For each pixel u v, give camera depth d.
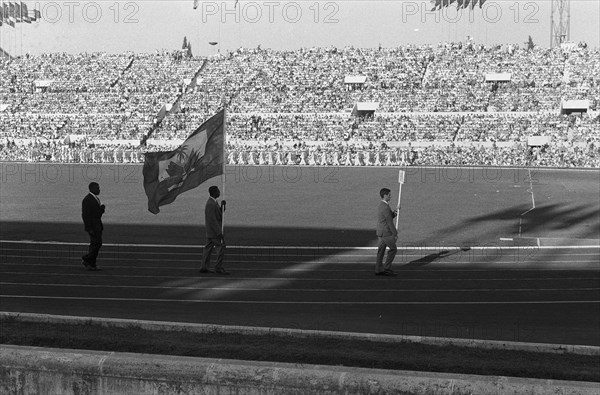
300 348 7.93
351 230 24.30
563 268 17.53
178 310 12.36
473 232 24.00
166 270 16.69
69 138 65.94
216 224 16.22
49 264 17.28
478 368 7.29
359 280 15.73
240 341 8.30
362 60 72.75
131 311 12.15
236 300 13.41
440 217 27.97
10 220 26.45
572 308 13.16
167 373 5.98
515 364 7.61
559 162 55.91
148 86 72.06
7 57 78.81
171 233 23.20
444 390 5.58
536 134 59.06
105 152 62.94
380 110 65.69
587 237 22.98
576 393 5.46
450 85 67.06
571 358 8.20
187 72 73.62
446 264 17.98
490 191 38.38
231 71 73.50
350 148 60.81
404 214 28.89
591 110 60.88
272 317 11.88
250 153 61.56
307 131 64.00
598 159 55.25
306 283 15.30
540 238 22.75
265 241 21.67
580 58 67.25
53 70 76.00
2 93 72.75
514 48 70.44
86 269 16.62
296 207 31.42
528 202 33.16
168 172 16.12
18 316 9.46
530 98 63.38
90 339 7.91
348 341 8.65
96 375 6.11
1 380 6.26
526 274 16.67
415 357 7.75
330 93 68.62
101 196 35.78
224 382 5.89
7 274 15.87
